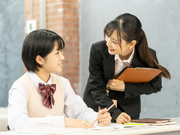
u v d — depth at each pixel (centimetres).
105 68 198
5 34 416
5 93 415
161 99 302
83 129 128
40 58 151
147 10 312
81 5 383
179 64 286
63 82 174
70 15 377
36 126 135
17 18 408
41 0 383
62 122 137
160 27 302
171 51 293
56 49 152
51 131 120
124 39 169
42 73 158
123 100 205
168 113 295
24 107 144
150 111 311
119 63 198
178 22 286
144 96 317
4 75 416
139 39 185
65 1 370
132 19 173
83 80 382
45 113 155
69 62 375
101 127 137
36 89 154
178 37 287
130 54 197
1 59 415
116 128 133
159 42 303
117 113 181
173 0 290
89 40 374
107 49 197
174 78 291
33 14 395
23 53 154
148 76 193
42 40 149
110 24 171
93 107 211
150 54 192
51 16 380
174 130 138
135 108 209
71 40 377
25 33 401
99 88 201
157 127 135
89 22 373
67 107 173
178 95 287
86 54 378
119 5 338
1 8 420
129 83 195
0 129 212
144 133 126
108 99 193
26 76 156
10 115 140
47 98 154
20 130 124
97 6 363
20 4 406
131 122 158
